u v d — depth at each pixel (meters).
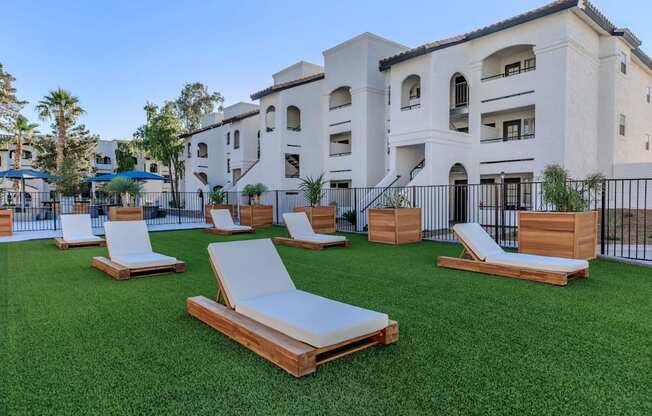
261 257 4.29
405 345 3.29
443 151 14.65
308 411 2.29
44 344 3.37
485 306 4.46
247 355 3.11
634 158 16.95
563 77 13.17
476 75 15.55
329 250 9.14
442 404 2.35
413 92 17.42
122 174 20.06
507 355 3.07
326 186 20.22
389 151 17.31
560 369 2.82
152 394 2.50
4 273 6.57
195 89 37.72
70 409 2.34
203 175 28.69
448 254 8.46
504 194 10.17
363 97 18.28
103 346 3.31
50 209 20.09
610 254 7.87
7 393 2.53
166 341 3.42
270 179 19.91
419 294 5.04
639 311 4.25
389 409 2.30
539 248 7.41
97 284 5.71
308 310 3.39
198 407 2.35
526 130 15.31
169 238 11.77
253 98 20.83
